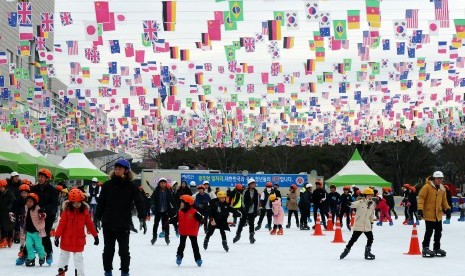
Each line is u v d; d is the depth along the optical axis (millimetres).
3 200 18141
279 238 23953
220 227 18000
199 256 14430
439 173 16391
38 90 27469
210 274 13031
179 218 14406
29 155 24156
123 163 10734
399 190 74188
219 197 17938
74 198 11070
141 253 17516
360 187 43531
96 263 14867
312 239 23422
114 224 10641
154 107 29359
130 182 10836
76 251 11172
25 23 17578
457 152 69500
